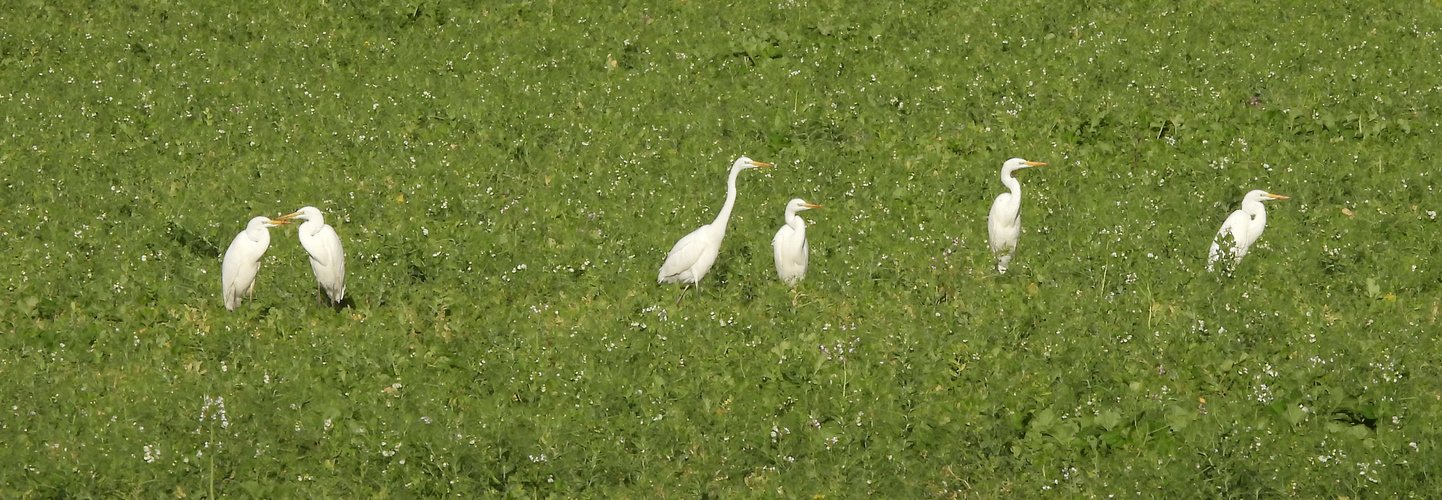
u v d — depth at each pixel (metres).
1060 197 18.05
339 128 20.55
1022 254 15.80
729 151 19.69
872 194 18.22
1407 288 14.95
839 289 14.95
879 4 24.59
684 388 12.63
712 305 14.58
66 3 25.02
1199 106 20.67
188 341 13.80
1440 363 13.07
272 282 15.44
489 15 24.48
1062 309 14.30
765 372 12.90
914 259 15.85
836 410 12.29
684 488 11.37
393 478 11.42
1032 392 12.58
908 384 12.66
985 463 11.52
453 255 15.98
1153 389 12.58
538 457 11.59
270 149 20.06
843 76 22.28
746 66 22.58
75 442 11.91
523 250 16.30
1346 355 13.07
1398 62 22.38
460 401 12.59
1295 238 16.41
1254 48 22.89
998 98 21.36
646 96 21.59
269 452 11.74
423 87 21.95
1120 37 23.45
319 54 23.34
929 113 20.81
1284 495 11.02
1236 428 11.86
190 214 17.56
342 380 12.86
